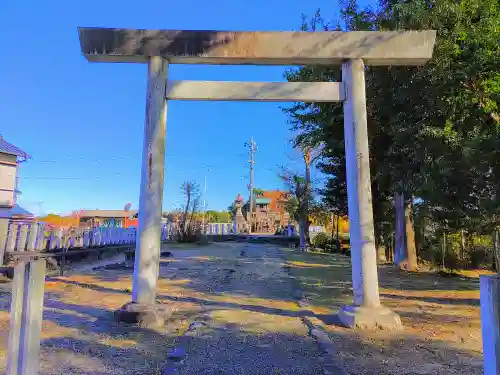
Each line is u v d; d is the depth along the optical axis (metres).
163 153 6.30
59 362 4.07
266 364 4.16
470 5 7.16
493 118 7.77
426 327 5.80
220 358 4.33
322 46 6.39
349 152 6.37
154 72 6.35
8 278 9.28
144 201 6.14
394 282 11.09
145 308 5.78
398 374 3.90
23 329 2.80
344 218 25.62
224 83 6.50
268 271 12.63
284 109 13.10
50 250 13.04
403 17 7.52
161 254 16.66
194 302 7.54
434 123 8.45
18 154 21.38
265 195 53.66
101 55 6.34
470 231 12.70
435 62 7.30
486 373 2.60
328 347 4.72
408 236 14.41
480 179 8.73
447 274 13.03
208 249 20.33
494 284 2.58
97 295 7.94
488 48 7.04
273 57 6.41
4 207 20.92
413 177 10.24
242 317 6.28
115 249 17.77
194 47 6.36
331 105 11.23
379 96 9.41
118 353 4.42
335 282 10.52
